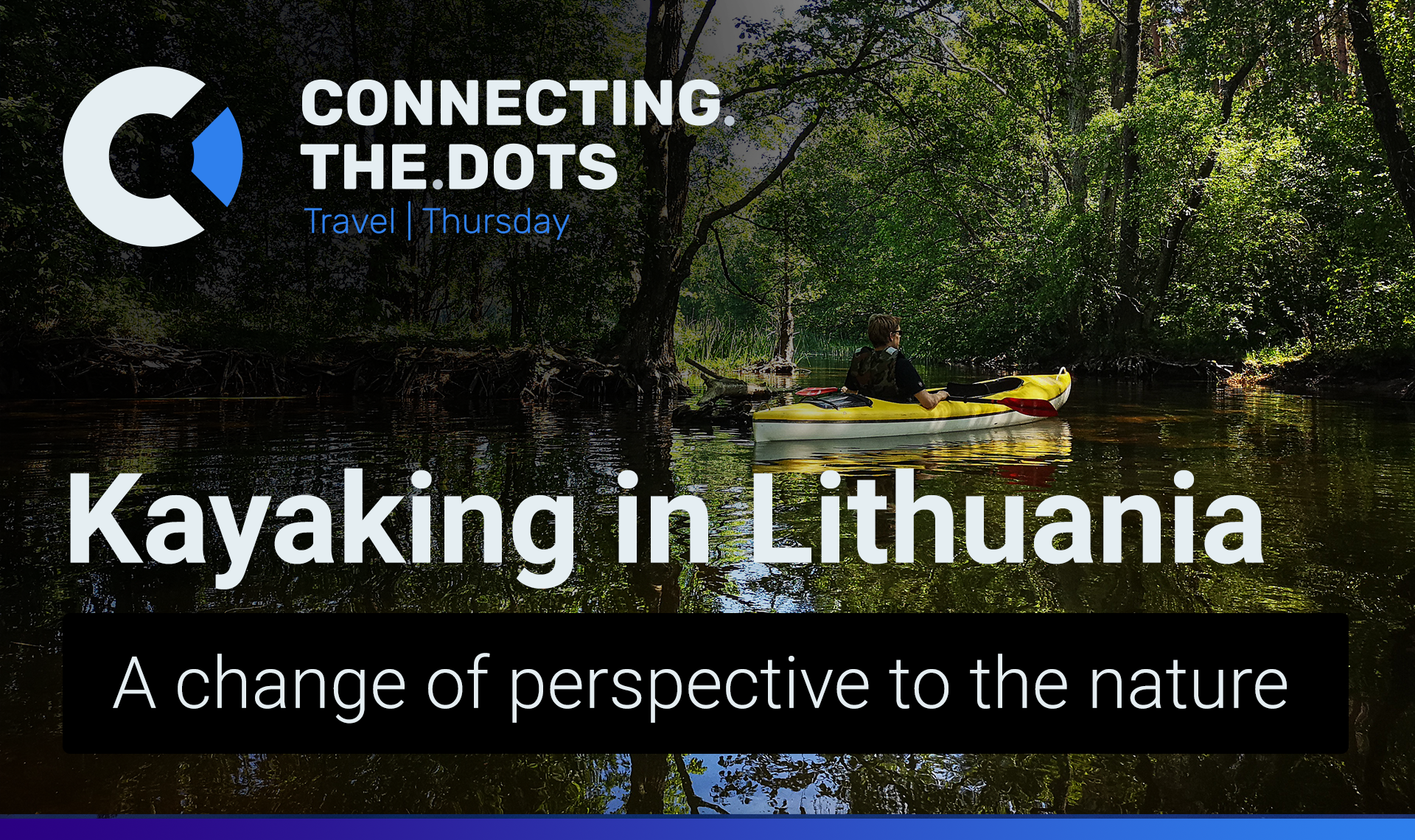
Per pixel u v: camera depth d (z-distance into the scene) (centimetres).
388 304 1847
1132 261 2067
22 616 318
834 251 1645
